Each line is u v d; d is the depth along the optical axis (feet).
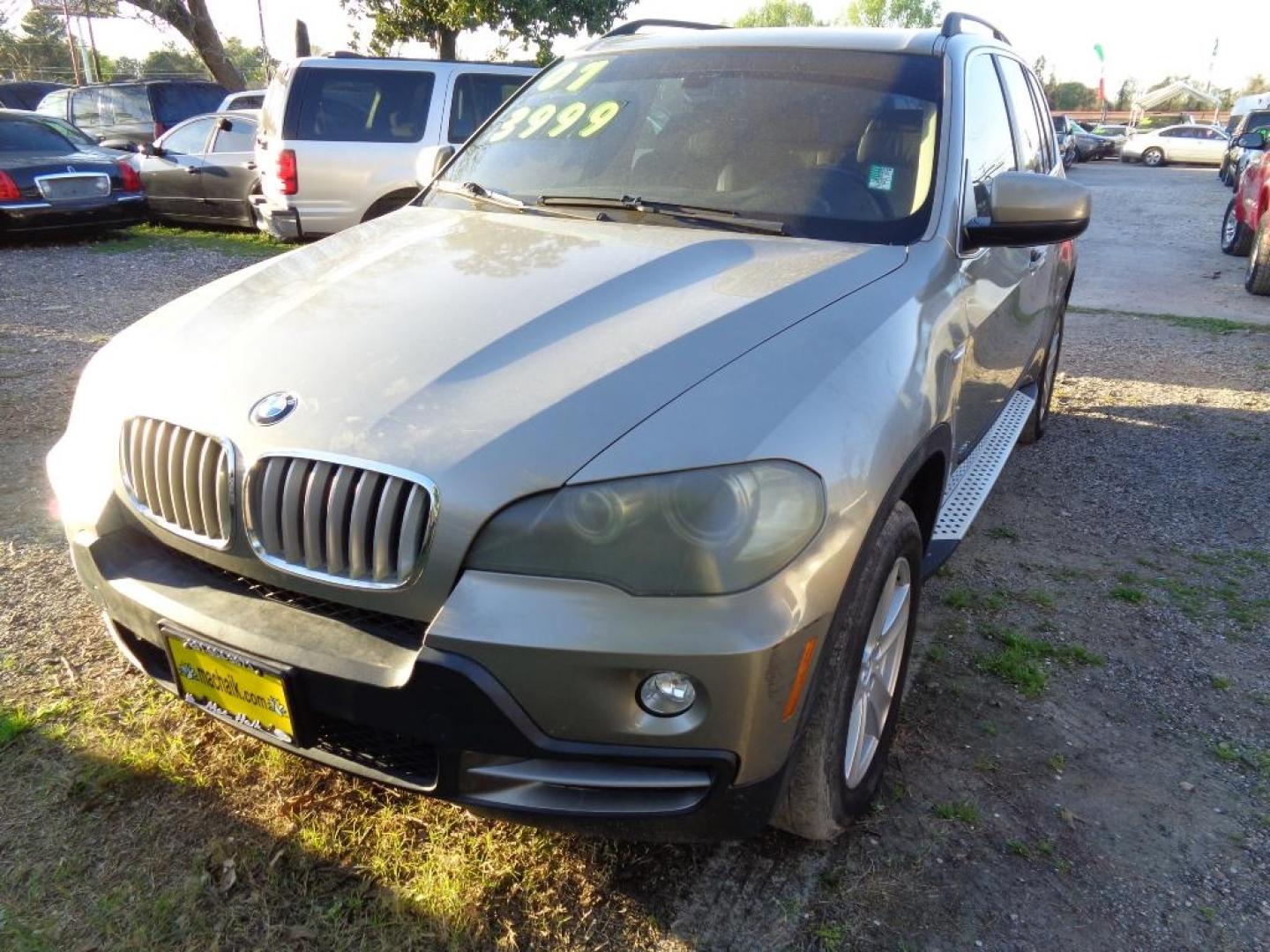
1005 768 8.99
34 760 8.44
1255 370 23.29
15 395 18.16
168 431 7.11
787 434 6.28
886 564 7.29
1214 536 14.19
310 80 30.55
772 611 5.96
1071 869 7.81
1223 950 7.11
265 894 7.23
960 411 9.84
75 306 26.25
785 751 6.41
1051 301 15.51
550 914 7.18
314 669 6.23
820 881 7.59
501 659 5.85
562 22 67.15
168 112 51.98
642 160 10.46
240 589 6.97
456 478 6.04
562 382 6.52
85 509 7.69
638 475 5.94
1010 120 12.85
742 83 10.83
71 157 37.76
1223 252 43.06
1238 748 9.39
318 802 8.14
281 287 8.54
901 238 9.18
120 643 7.84
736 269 8.27
